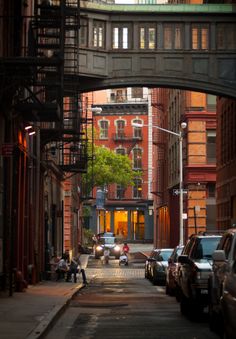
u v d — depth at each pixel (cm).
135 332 1828
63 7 2773
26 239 3453
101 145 12462
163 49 4116
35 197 3694
